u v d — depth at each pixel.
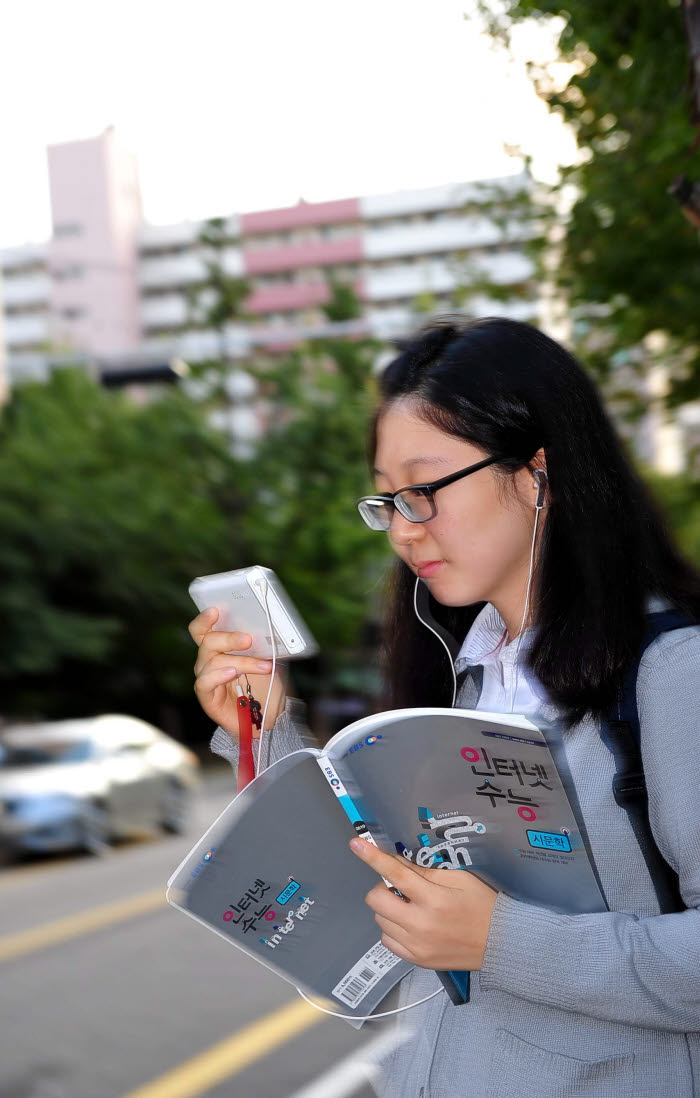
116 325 61.28
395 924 1.16
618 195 5.62
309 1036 4.80
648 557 1.26
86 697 26.58
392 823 1.25
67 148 61.84
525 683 1.34
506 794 1.20
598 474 1.27
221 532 24.78
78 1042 4.77
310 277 57.50
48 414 24.39
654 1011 1.11
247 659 1.49
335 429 23.53
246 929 1.27
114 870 10.02
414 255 57.03
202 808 15.50
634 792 1.18
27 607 21.92
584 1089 1.19
